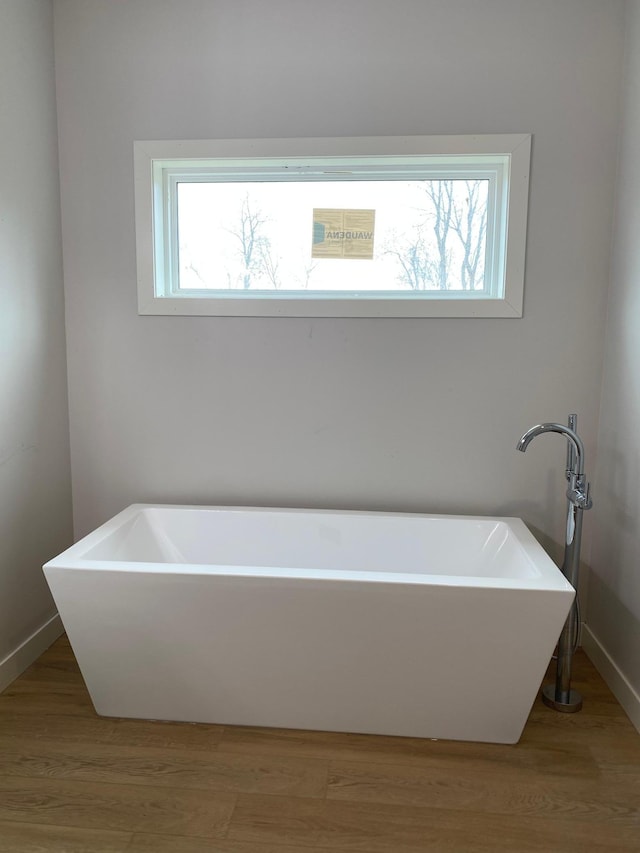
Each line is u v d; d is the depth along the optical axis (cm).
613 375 236
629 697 212
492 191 253
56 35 251
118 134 253
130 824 163
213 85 248
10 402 227
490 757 190
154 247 257
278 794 173
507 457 255
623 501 224
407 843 157
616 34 233
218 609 188
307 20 242
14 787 175
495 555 236
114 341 264
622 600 223
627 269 225
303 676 195
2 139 218
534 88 237
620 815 167
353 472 262
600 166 238
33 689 224
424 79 240
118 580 188
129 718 207
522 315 247
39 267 244
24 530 238
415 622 184
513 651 183
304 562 252
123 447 269
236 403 262
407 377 254
